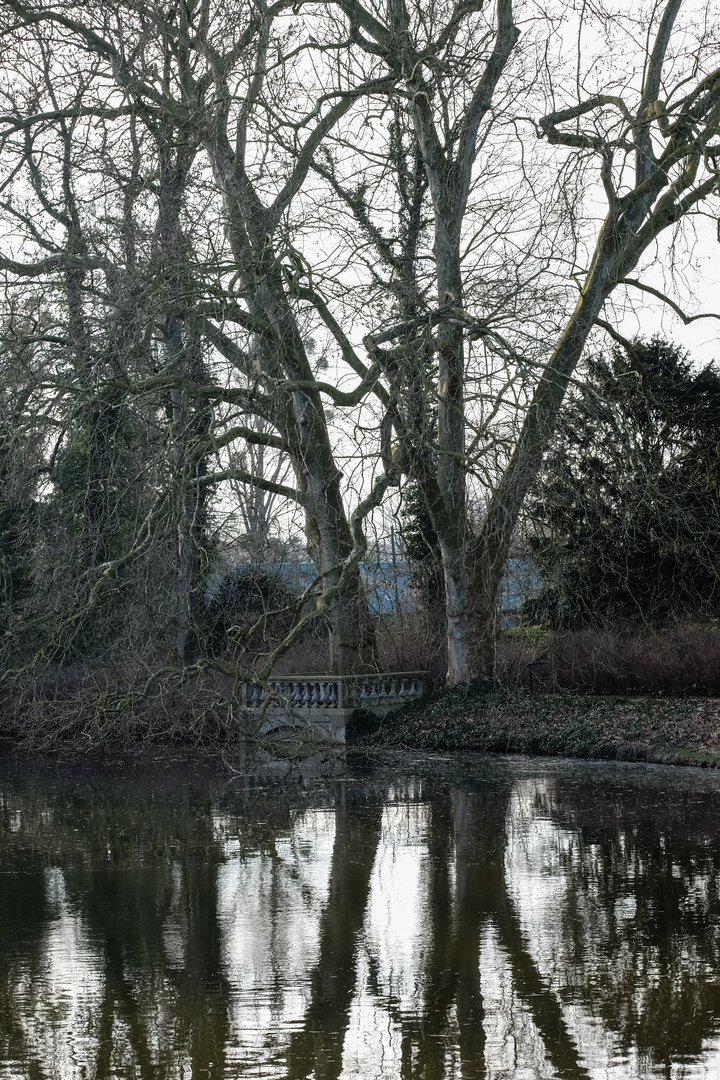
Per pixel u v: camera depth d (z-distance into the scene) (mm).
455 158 29672
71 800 22578
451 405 25328
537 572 28047
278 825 19359
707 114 26672
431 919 13156
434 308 24172
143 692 22609
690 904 13469
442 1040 9570
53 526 23734
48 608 23344
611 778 23469
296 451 24969
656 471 28188
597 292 29562
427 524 33188
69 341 22875
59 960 11938
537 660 33281
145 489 23219
